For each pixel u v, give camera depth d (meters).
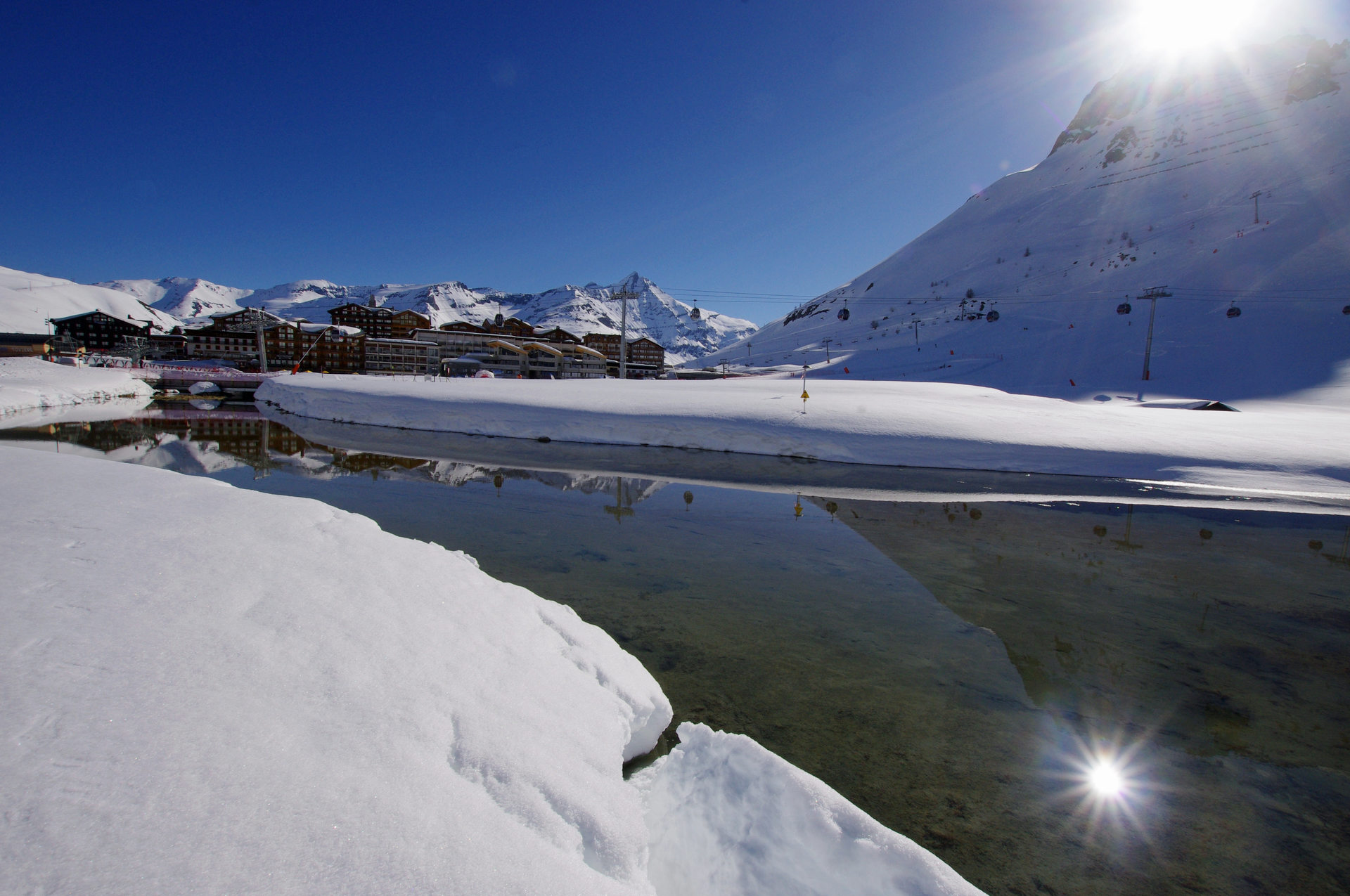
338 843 1.66
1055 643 5.89
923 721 4.43
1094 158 186.25
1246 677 5.30
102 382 38.59
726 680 4.96
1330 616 6.70
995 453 17.16
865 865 2.38
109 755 1.79
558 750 2.67
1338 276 73.19
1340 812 3.59
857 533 10.09
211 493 5.50
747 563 8.37
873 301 174.25
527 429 22.94
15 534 3.60
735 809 2.74
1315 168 113.38
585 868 1.92
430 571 4.48
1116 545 9.57
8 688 2.00
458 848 1.78
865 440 18.41
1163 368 59.31
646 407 23.38
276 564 3.76
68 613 2.61
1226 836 3.35
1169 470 15.32
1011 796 3.62
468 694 2.84
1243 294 77.38
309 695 2.40
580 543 9.15
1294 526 10.92
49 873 1.36
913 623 6.33
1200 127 164.12
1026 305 108.56
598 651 4.13
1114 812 3.50
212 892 1.41
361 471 15.18
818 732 4.23
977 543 9.57
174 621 2.72
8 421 25.12
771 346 160.25
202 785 1.75
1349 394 43.09
